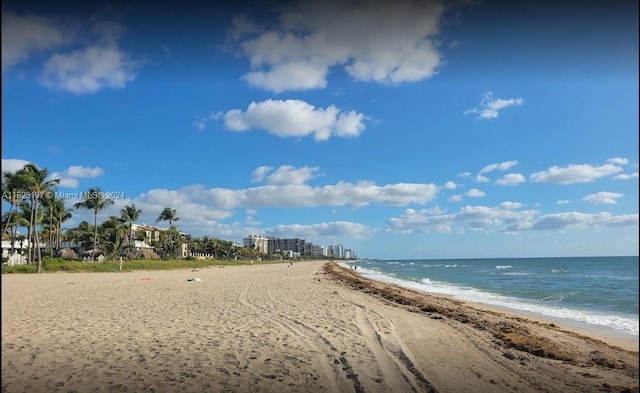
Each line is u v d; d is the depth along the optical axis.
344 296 18.95
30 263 42.81
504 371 7.12
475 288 30.22
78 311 13.45
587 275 48.62
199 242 114.25
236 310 13.67
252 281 31.03
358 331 10.03
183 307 14.48
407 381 6.44
